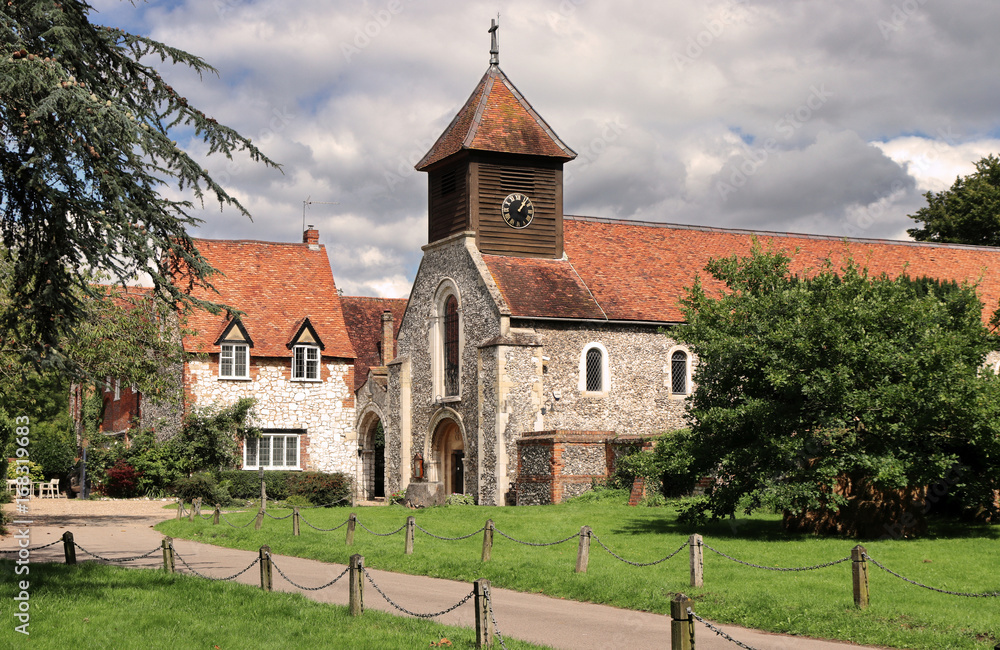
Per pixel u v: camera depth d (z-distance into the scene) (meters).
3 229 15.97
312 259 46.50
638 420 36.03
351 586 13.89
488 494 34.53
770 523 23.95
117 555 20.66
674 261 39.81
